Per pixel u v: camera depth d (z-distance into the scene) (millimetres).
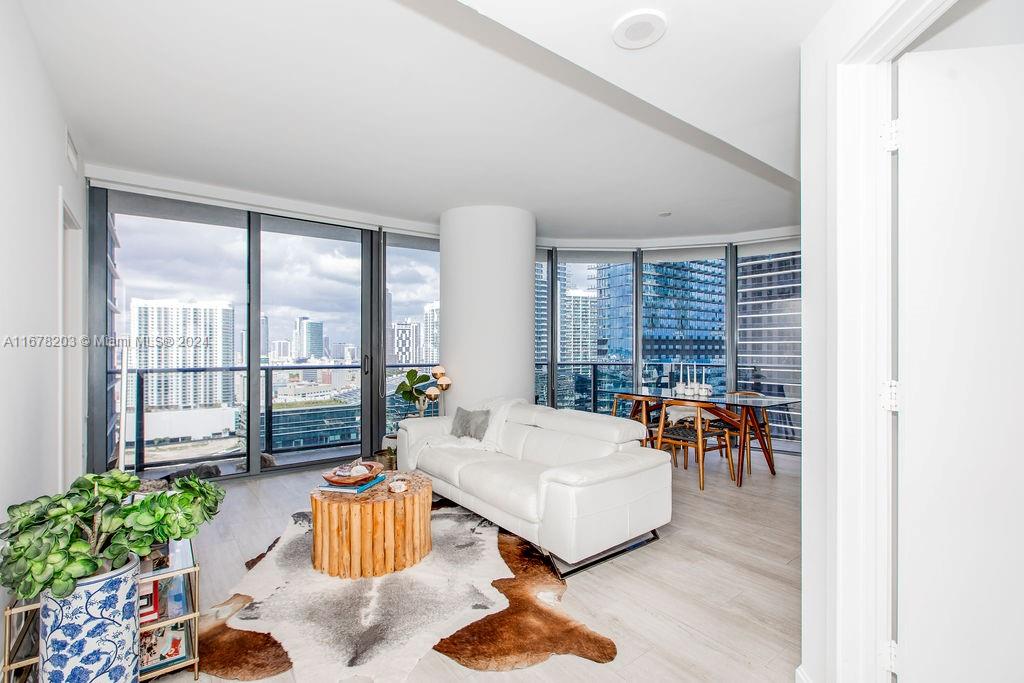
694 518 3543
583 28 1730
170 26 2098
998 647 1471
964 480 1470
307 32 2148
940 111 1474
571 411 3730
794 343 5926
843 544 1562
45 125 2381
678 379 6605
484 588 2482
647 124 3102
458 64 2408
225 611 2266
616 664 1903
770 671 1876
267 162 3740
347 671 1854
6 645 1522
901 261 1475
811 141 1752
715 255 6492
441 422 4422
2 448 1713
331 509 2604
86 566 1382
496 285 4953
